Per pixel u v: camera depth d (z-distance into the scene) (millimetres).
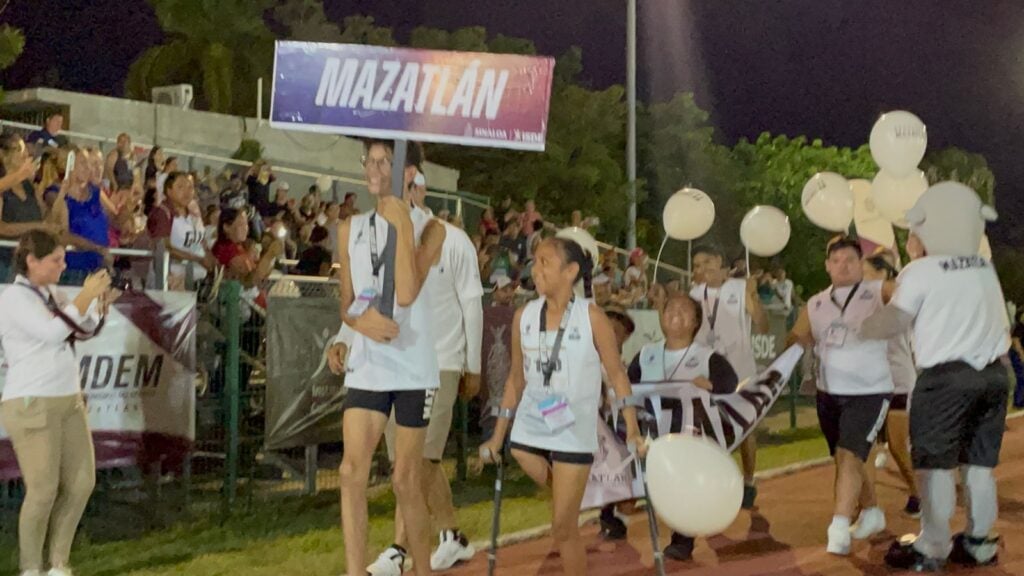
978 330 6273
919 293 6305
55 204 7773
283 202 12914
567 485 4938
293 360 8039
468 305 6211
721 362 7035
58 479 5773
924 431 6371
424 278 5109
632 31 21719
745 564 6668
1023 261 39219
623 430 6176
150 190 10172
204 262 9742
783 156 29328
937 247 6398
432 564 6383
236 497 8336
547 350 4941
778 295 16703
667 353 7113
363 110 4855
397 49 4828
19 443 5676
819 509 8500
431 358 5105
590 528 7742
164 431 7133
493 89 4801
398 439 5031
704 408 6816
